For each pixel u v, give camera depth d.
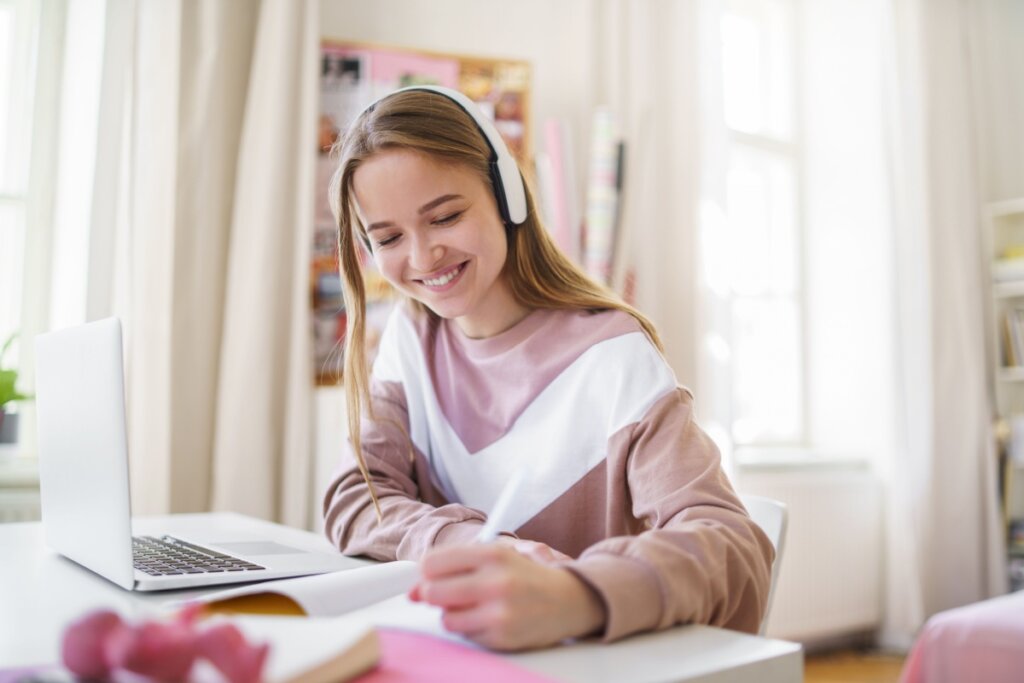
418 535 0.93
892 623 3.29
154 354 2.13
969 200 3.53
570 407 1.03
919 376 3.36
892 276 3.33
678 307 3.04
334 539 1.09
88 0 2.20
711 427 2.91
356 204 1.00
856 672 2.99
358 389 1.11
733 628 0.72
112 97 2.13
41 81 2.20
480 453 1.11
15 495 2.05
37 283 2.16
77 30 2.21
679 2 3.11
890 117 3.41
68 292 2.15
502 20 2.95
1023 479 3.64
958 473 3.38
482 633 0.55
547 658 0.55
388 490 1.09
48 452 0.98
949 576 3.35
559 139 2.75
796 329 3.63
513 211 1.03
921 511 3.33
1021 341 3.54
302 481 2.30
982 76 3.74
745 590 0.72
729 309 2.94
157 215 2.17
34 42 2.21
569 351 1.05
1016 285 3.50
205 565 0.89
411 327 1.21
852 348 3.52
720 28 3.02
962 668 1.55
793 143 3.69
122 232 2.13
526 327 1.10
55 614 0.69
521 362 1.08
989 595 3.38
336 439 2.35
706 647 0.58
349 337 1.08
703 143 3.03
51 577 0.87
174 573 0.83
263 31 2.34
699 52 3.07
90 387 0.82
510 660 0.54
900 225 3.40
